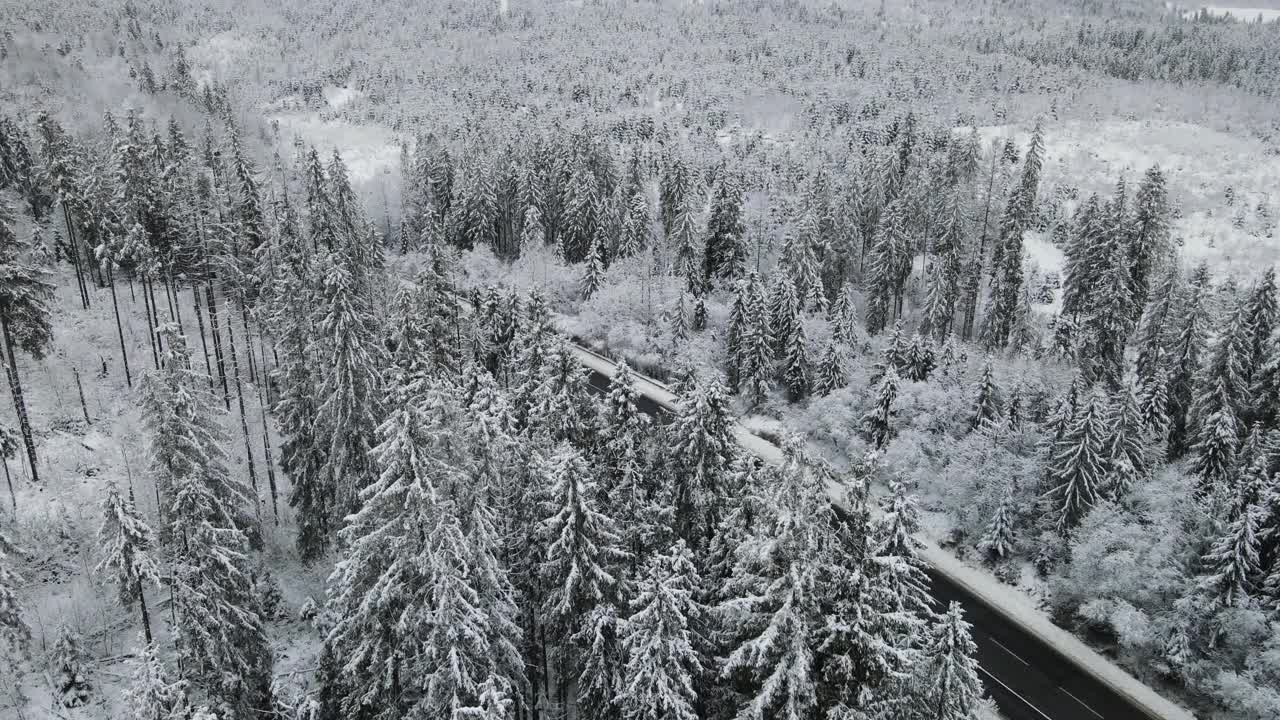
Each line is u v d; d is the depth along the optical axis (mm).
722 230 77438
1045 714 34281
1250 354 48094
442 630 20219
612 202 84438
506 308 56438
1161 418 47938
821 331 64000
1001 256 71688
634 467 30875
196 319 57906
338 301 31609
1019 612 40719
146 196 48938
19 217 58250
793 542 19453
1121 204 59094
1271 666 32531
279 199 59906
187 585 24203
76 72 145125
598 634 23406
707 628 25641
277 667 31516
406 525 20062
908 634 22422
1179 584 36188
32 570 32188
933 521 47000
